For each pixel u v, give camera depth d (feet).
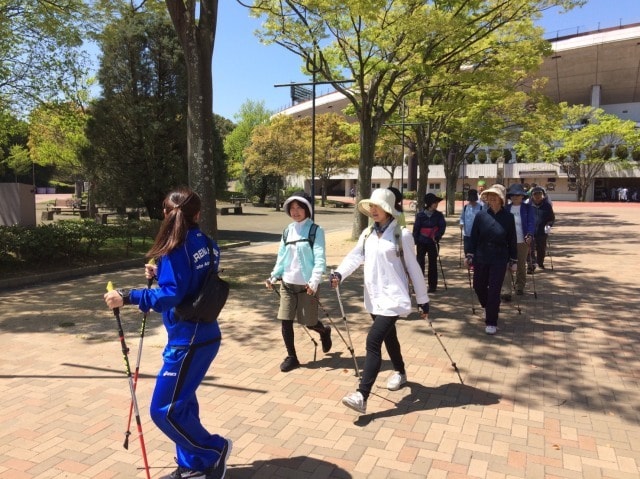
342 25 44.21
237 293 28.48
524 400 14.26
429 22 37.35
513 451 11.51
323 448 11.65
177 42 57.16
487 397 14.46
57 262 36.11
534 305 25.62
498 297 20.42
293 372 16.37
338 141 143.95
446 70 48.73
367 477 10.50
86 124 57.00
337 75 55.06
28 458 11.22
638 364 17.19
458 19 37.99
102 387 15.12
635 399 14.38
